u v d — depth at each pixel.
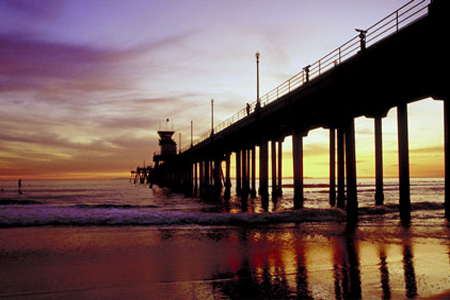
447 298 6.57
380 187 26.14
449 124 17.00
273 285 7.45
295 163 26.47
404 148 19.75
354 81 20.03
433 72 17.80
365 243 11.95
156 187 122.88
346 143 20.27
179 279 7.99
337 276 8.05
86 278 8.12
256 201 41.56
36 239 13.09
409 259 9.65
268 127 35.81
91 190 96.06
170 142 104.25
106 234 14.09
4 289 7.37
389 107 24.64
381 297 6.64
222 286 7.45
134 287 7.44
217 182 59.84
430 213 21.41
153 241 12.58
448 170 17.05
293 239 12.80
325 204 36.22
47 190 96.69
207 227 15.87
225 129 46.12
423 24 15.20
